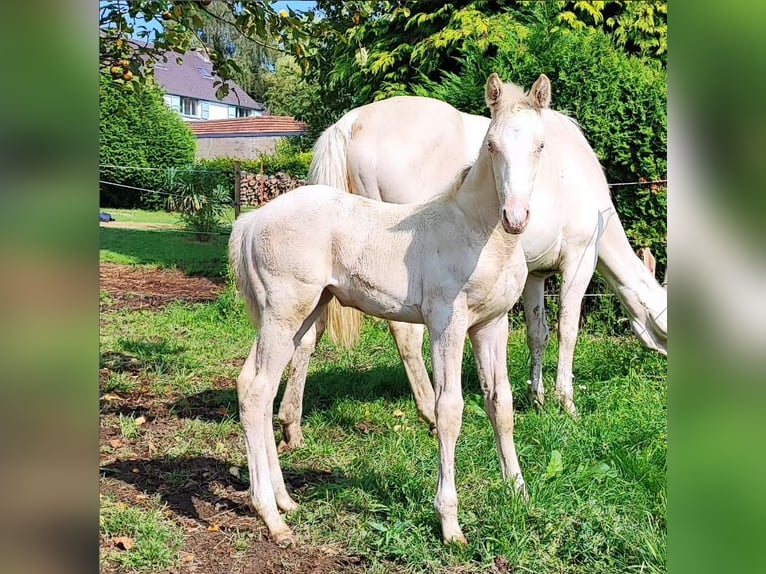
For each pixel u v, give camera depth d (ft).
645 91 22.56
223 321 26.53
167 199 62.59
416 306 10.72
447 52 27.40
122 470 13.25
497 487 11.59
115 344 22.85
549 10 26.84
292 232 10.87
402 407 16.97
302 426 15.55
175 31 14.42
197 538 10.80
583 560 10.00
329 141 15.61
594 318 24.44
